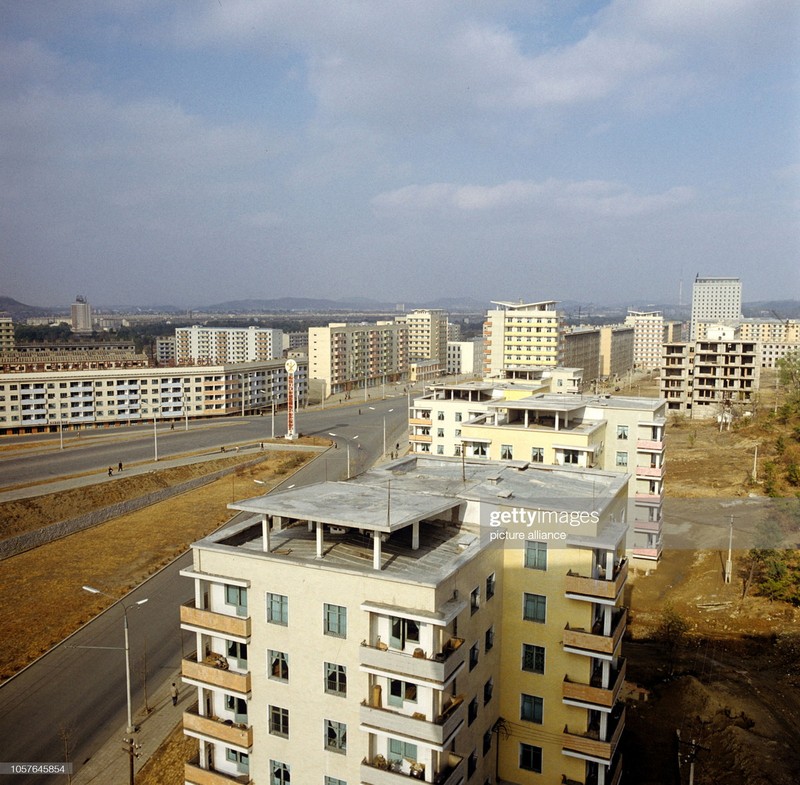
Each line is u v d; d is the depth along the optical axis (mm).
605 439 87625
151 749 55312
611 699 41750
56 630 76250
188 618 41531
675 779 50469
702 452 155375
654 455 86438
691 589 84500
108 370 199500
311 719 38656
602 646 41406
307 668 38500
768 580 81500
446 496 45469
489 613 42719
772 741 54719
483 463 59375
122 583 89812
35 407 187750
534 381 139000
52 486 122750
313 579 37844
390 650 35906
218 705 42344
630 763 52375
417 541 40656
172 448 164625
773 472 129875
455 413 112938
